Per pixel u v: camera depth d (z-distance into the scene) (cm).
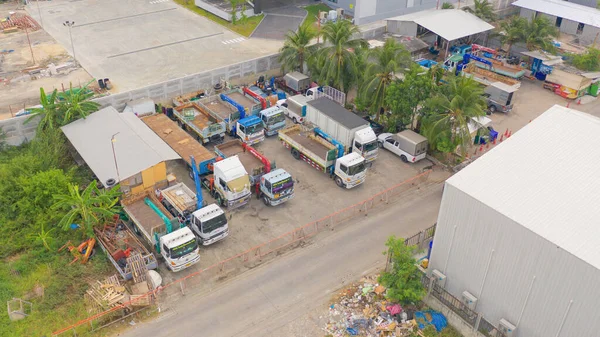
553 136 2989
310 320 2894
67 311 2853
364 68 4822
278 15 7350
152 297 2956
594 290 2188
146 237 3272
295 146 4272
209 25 6925
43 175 3488
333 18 7162
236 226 3578
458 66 5900
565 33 7038
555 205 2511
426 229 3359
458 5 7731
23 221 3362
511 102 5181
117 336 2756
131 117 4256
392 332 2808
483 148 4616
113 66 5628
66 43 6169
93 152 3738
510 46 6247
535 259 2378
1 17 6900
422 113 4334
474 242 2645
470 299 2733
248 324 2853
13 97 4884
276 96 5044
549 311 2412
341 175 3925
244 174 3569
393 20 6412
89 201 3177
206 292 3055
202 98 4747
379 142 4556
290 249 3403
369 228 3609
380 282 2925
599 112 5312
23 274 3072
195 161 3834
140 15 7206
